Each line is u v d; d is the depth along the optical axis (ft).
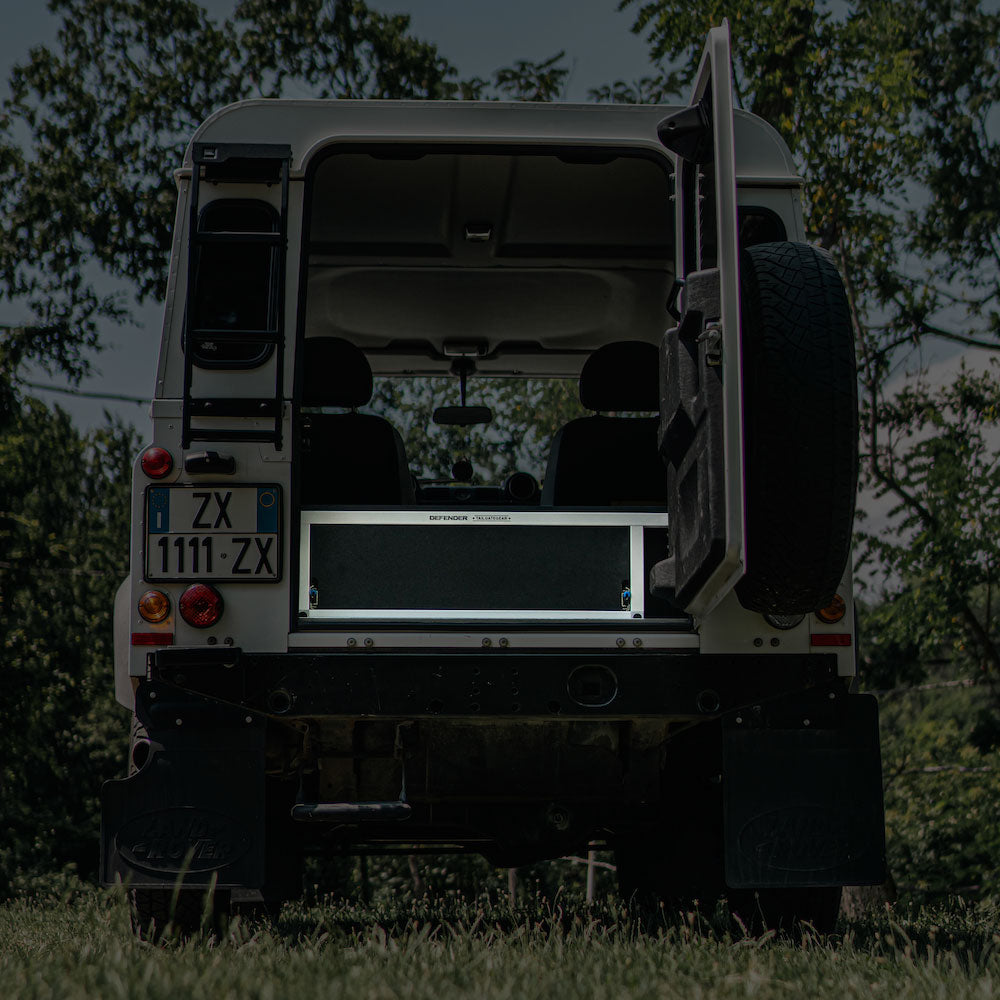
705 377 14.56
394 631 16.28
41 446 93.76
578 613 16.78
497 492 24.30
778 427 15.11
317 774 17.88
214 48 72.28
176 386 16.84
